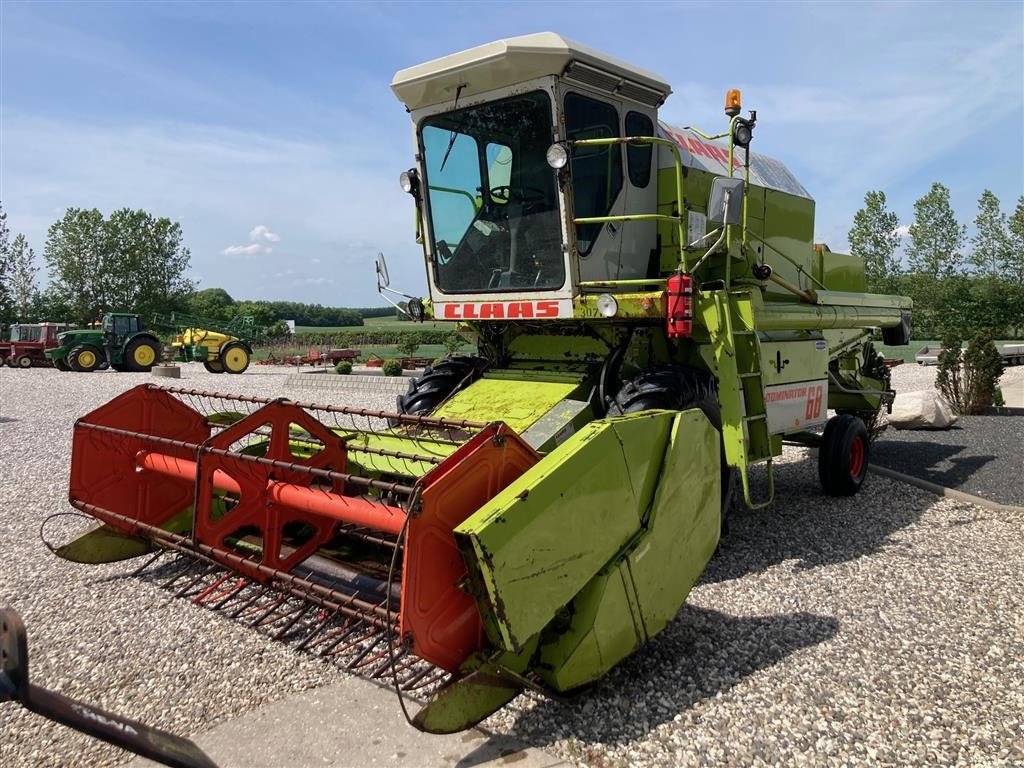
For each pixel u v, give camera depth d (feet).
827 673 11.54
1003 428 36.86
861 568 16.49
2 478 26.37
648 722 10.24
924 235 136.05
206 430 16.97
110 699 11.07
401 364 81.97
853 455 23.71
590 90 16.81
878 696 10.84
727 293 16.87
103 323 88.99
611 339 17.53
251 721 10.44
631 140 15.35
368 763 9.46
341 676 11.66
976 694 10.87
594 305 16.29
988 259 134.72
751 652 12.28
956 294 134.31
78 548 15.33
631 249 18.62
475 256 18.16
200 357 87.20
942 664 11.82
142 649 12.62
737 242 19.65
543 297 16.97
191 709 10.79
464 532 8.80
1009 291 131.54
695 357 18.31
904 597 14.71
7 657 5.34
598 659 10.33
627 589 10.69
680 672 11.59
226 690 11.30
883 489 24.38
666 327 16.06
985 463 28.25
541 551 9.41
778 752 9.52
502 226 17.53
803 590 15.16
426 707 8.96
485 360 20.26
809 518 20.86
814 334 22.98
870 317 25.32
